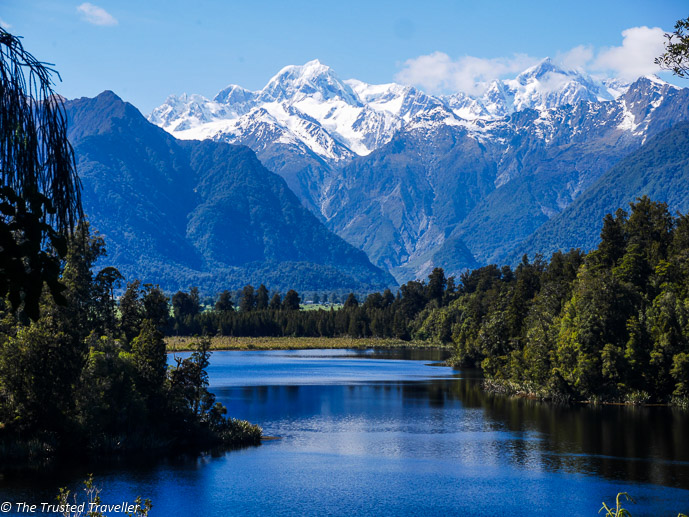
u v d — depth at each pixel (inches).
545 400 4394.7
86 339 2760.8
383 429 3314.5
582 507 2063.2
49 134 418.0
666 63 1229.1
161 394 2778.1
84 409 2490.2
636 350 4252.0
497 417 3695.9
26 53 404.5
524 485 2290.8
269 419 3597.4
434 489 2247.8
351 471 2455.7
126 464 2420.0
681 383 4106.8
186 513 1935.3
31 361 2437.3
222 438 2864.2
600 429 3304.6
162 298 3609.7
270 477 2349.9
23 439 2431.1
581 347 4397.1
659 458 2677.2
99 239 3238.2
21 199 398.6
